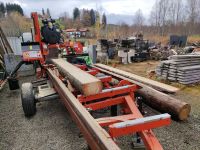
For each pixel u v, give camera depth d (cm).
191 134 362
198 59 732
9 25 4075
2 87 743
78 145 344
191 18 4484
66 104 334
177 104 370
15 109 528
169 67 723
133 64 1201
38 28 640
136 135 329
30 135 386
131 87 378
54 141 360
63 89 351
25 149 342
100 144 197
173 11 4891
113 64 1202
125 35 3086
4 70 911
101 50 1341
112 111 391
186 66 709
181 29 4384
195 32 4275
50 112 491
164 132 371
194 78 692
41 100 464
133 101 353
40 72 687
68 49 721
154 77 797
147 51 1398
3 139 378
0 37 1199
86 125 236
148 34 4306
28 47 629
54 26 683
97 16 2784
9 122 448
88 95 321
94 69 622
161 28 4659
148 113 446
